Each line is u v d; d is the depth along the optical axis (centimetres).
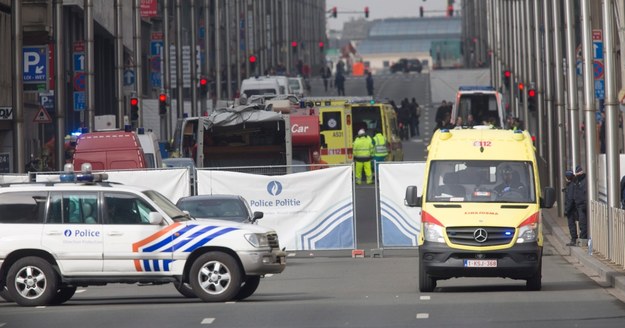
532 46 18600
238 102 13412
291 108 14012
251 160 12531
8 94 13662
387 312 5722
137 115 15550
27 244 6316
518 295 6544
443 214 6731
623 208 8800
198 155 12325
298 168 12444
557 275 7994
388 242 9625
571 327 5069
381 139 16325
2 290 6662
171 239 6322
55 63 12406
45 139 16938
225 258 6344
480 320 5341
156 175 9469
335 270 8619
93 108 13362
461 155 6988
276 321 5434
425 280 6819
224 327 5256
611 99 8806
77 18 18775
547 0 13425
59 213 6353
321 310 5862
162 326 5328
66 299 6712
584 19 9612
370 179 16150
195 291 6350
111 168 10381
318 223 9538
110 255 6312
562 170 12662
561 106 12556
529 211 6744
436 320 5369
